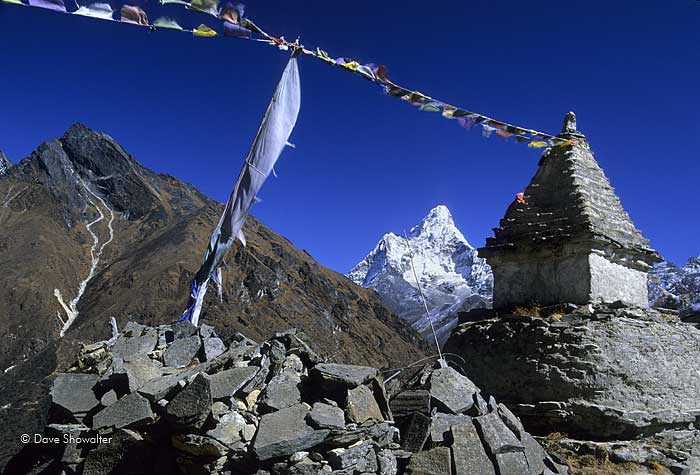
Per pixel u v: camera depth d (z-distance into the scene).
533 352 16.62
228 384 10.36
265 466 9.45
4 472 11.33
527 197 19.41
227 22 10.20
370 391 10.75
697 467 15.60
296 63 11.62
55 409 11.46
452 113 14.12
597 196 18.61
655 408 15.72
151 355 12.38
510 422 11.91
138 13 9.38
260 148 11.55
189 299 12.80
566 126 19.69
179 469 10.11
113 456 10.28
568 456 14.74
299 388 10.79
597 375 15.62
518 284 18.81
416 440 10.91
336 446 9.77
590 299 17.08
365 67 12.57
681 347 16.84
